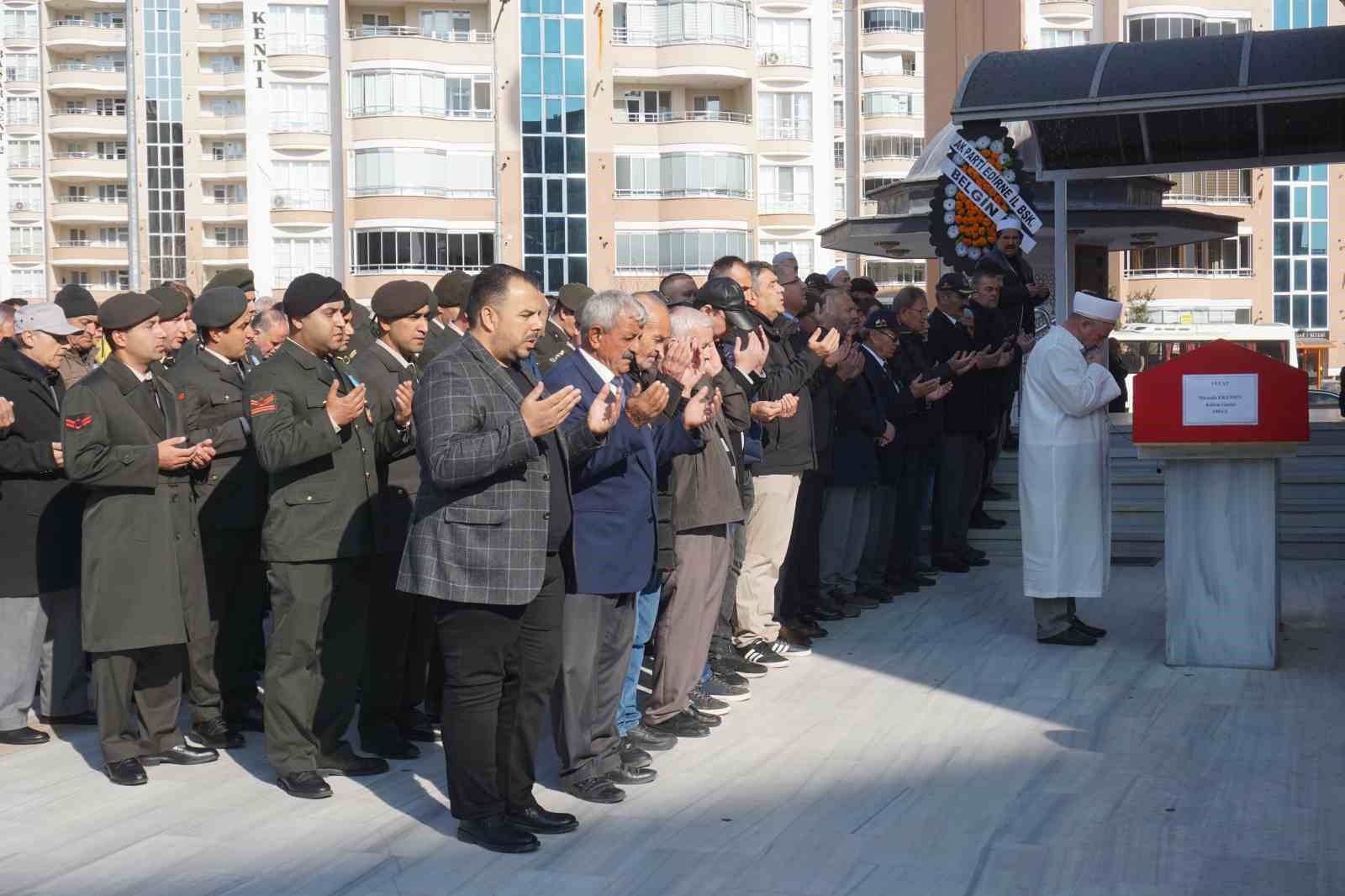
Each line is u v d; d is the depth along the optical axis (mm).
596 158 51531
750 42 52031
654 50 51594
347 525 6238
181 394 7375
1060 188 13734
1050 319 17594
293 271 54562
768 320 8312
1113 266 47531
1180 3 50281
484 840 5520
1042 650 8914
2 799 6254
